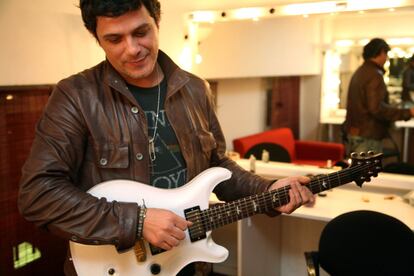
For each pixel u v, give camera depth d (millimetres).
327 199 2008
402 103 2291
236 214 1131
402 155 2293
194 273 1264
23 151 1735
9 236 1713
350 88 2416
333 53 2518
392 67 2287
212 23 2496
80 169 1049
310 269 1474
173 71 1126
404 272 1426
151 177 1080
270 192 1140
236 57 2609
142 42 958
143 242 1068
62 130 979
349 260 1479
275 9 2254
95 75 1073
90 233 939
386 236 1459
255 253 2123
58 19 1798
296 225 2344
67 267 1111
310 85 2643
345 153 2467
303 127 2699
